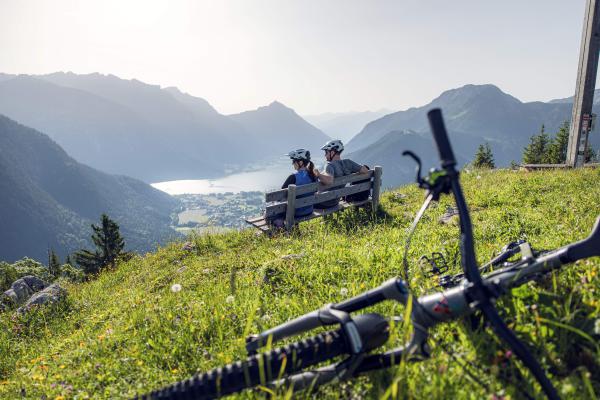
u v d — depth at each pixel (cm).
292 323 248
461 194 227
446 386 259
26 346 810
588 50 1725
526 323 296
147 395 221
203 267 906
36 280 1363
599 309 286
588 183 1179
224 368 223
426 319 229
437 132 224
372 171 1195
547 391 202
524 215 827
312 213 1139
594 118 1769
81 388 422
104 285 1192
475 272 223
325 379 234
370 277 537
